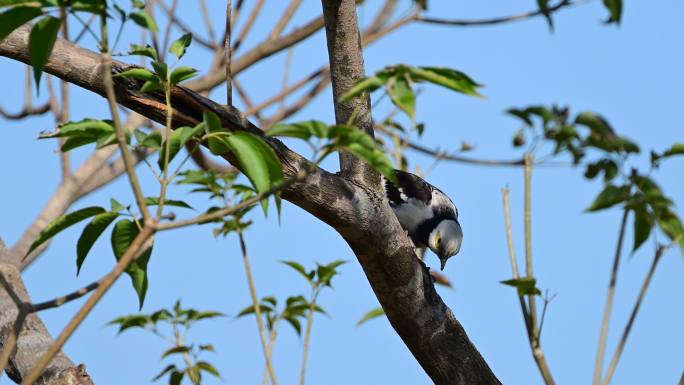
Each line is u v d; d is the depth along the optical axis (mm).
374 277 7445
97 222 5352
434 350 7695
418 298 7531
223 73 13648
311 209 6902
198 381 9109
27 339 7254
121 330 9156
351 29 7270
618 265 7492
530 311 7836
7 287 4430
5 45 6309
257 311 8234
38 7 4461
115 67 6562
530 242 8273
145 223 4246
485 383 7777
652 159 7438
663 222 7375
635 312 7383
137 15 4453
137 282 5418
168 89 5457
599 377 7250
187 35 5621
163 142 5191
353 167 7207
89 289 4465
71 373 6711
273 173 5039
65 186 12508
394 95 4516
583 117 7562
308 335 8844
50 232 5305
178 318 9266
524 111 7758
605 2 8102
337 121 7488
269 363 7922
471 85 4648
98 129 5137
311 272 9219
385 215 7133
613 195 7398
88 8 4406
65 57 6465
